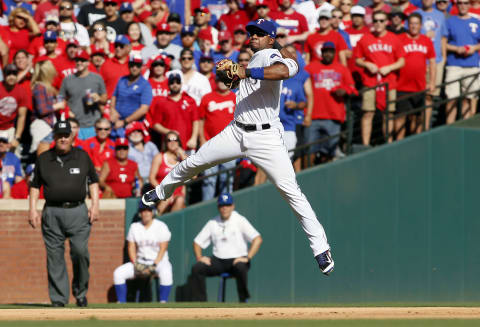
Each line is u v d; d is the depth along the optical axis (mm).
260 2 49250
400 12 48125
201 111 45000
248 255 42438
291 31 49625
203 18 50562
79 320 23844
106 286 43531
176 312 25156
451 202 45938
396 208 45906
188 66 45875
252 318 24312
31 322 23000
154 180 42656
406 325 21422
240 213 44688
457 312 25453
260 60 24531
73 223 32094
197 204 44250
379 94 46625
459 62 49688
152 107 45062
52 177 31766
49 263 32438
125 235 43375
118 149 43312
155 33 51750
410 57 47031
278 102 25141
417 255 46000
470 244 45781
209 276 42375
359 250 45688
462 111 49656
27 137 46438
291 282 45031
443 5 52375
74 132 43219
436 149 46125
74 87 44719
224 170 44000
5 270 43469
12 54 47906
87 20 51250
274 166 25203
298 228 45156
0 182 43875
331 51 45281
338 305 32281
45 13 50562
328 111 45594
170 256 43969
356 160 45594
